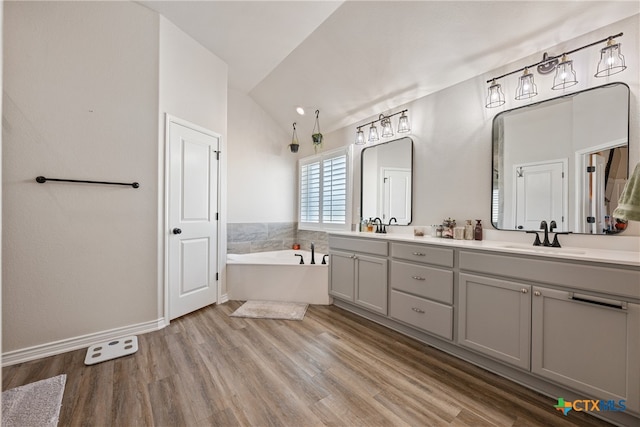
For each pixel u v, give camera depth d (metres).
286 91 3.90
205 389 1.80
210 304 3.22
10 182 2.00
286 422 1.56
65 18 2.18
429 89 2.93
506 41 2.29
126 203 2.45
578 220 2.06
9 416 1.56
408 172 3.16
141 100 2.52
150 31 2.57
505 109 2.43
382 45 2.74
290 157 4.79
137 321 2.51
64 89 2.17
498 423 1.57
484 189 2.55
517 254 1.87
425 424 1.56
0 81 0.78
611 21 1.93
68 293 2.21
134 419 1.56
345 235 3.13
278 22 2.78
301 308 3.15
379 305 2.74
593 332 1.60
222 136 3.34
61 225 2.18
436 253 2.31
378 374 1.98
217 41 3.03
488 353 1.99
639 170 1.52
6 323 2.00
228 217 4.11
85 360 2.06
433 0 2.26
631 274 1.49
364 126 3.65
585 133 2.03
